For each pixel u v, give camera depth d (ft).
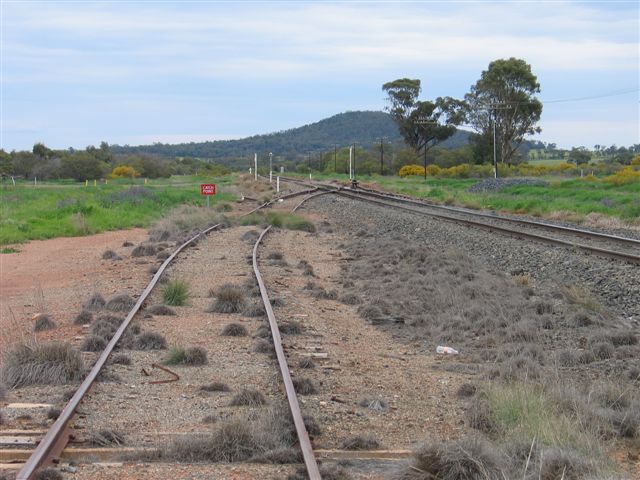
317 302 52.49
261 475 21.54
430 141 552.41
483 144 441.27
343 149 600.80
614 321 43.60
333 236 101.09
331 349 38.68
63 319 45.47
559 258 63.98
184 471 21.84
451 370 35.27
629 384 30.17
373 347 40.09
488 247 75.25
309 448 22.70
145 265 68.74
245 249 79.66
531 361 34.12
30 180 382.01
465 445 21.79
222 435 23.65
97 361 33.06
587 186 200.44
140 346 37.68
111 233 107.24
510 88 411.34
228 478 21.30
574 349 37.35
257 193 220.43
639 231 95.81
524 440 23.21
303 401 29.14
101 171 388.16
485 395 28.07
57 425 24.13
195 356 34.76
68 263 74.28
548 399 27.20
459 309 47.03
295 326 41.86
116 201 147.02
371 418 27.58
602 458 22.17
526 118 415.03
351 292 56.18
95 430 25.00
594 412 26.32
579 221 113.39
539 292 52.26
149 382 31.65
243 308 47.39
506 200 156.15
